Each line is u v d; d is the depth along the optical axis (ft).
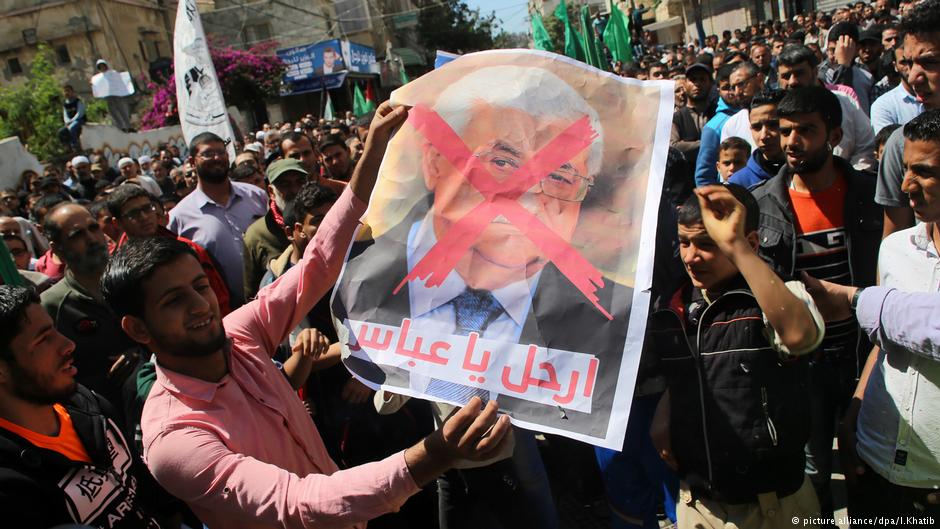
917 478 6.16
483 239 5.18
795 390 6.22
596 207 5.00
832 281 8.89
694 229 6.33
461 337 5.04
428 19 127.65
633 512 8.50
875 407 6.50
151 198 13.37
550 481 11.66
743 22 85.46
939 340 5.55
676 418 6.57
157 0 79.10
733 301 6.29
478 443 4.31
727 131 14.25
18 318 5.58
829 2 72.28
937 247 6.15
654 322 6.70
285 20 96.02
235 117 56.80
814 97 8.53
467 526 8.70
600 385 4.60
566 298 4.82
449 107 5.61
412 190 5.53
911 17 9.18
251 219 15.01
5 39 69.36
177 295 5.13
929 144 5.71
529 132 5.33
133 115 65.41
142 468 6.62
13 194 24.18
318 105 91.30
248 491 4.58
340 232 6.07
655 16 113.80
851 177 8.80
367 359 5.32
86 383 9.68
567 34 37.63
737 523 6.41
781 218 9.05
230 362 5.51
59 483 5.72
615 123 5.16
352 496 4.35
